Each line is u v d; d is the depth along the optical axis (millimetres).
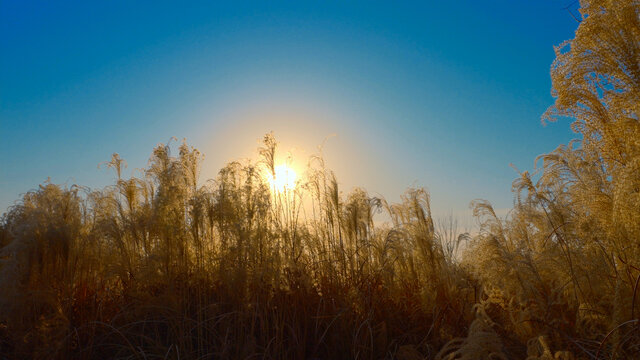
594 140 4230
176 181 5070
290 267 4582
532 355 3230
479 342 2904
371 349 3904
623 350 3080
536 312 3850
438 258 4992
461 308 4512
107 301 4703
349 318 4309
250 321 4316
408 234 5176
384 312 4621
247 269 4434
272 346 4086
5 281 3805
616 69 3830
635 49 3730
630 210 3398
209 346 4160
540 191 4328
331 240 5574
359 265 5207
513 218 4773
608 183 4023
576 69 4051
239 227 4496
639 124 3643
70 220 4754
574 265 3795
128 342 3830
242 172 5027
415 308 4855
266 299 4375
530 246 4555
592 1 4098
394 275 5047
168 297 4246
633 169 3418
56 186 4980
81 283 4578
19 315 3936
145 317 4309
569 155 4445
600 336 3455
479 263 4328
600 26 3877
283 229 5125
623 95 3832
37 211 4367
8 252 4062
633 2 3801
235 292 4312
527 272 3857
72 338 4082
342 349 4109
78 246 4574
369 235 5508
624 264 3535
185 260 4711
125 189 5711
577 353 3348
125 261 4754
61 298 4273
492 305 4664
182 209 4871
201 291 4637
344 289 4781
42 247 4184
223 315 4055
